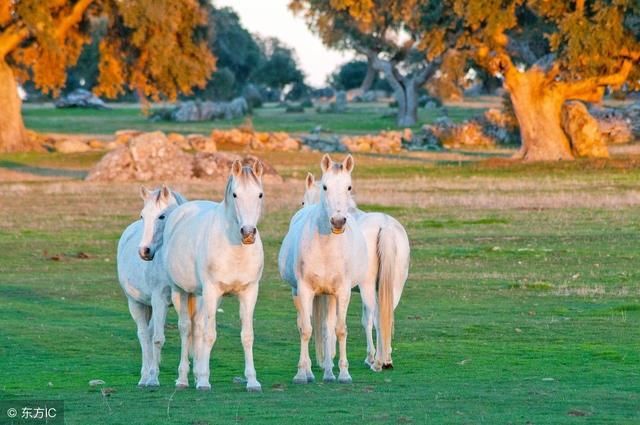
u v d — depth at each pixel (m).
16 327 16.94
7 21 62.75
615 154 62.69
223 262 11.78
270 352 15.09
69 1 63.03
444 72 59.84
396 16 62.84
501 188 44.38
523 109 58.34
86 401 11.41
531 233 29.89
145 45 63.66
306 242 12.41
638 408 10.69
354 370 13.63
